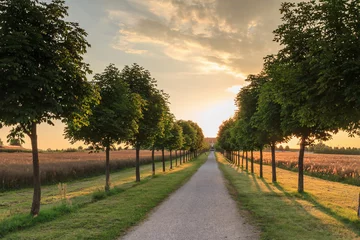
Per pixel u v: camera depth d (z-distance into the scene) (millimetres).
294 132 13766
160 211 9664
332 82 6746
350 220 8227
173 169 36125
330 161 48031
